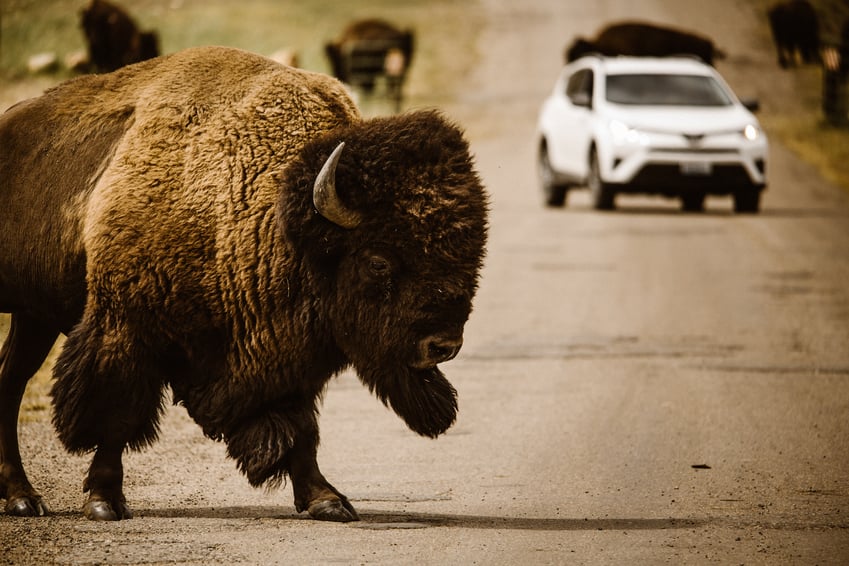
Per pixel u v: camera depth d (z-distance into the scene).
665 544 22.22
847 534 23.03
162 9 166.12
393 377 22.78
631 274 60.06
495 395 37.06
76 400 23.42
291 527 23.12
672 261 63.97
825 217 82.06
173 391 24.38
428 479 27.73
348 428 33.34
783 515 24.56
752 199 82.19
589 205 89.75
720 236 72.50
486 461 29.48
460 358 42.59
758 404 35.91
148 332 23.36
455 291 21.86
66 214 24.44
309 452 23.92
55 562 20.34
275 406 23.67
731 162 77.19
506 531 23.11
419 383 22.94
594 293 55.34
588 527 23.52
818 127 136.88
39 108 25.78
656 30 132.38
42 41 120.62
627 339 45.84
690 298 54.44
